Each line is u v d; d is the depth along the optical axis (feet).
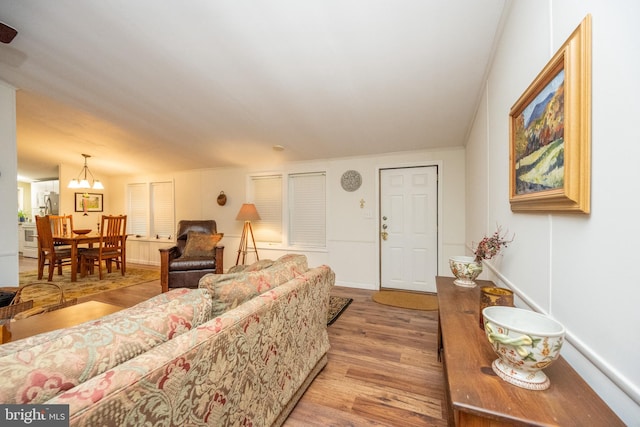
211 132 11.43
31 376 1.77
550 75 2.84
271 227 15.28
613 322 1.99
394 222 12.68
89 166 17.62
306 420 4.58
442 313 3.91
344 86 7.76
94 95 8.90
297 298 4.79
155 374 2.13
